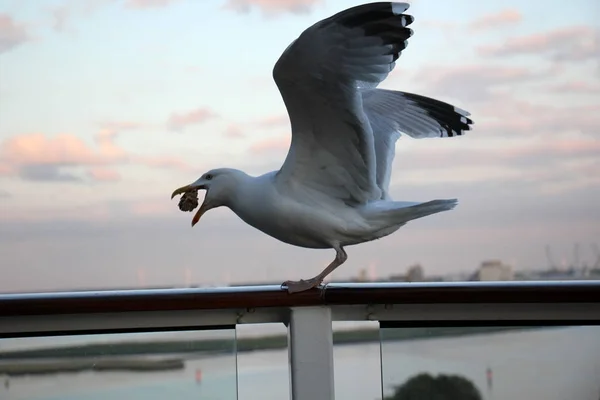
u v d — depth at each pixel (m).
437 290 2.18
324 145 2.85
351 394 2.36
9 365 2.18
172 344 2.23
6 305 2.12
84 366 2.20
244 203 2.88
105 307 2.14
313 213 2.81
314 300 2.22
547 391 2.24
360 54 2.63
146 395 2.21
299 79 2.69
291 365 2.27
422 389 2.29
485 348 2.26
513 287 2.17
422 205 2.85
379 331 2.30
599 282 2.20
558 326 2.25
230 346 2.25
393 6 2.55
